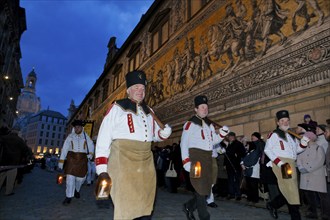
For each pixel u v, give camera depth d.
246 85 8.56
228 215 4.77
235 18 9.68
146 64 18.66
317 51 6.35
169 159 9.08
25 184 9.47
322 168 4.31
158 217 4.46
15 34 31.00
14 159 6.62
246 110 8.38
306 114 6.12
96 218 4.22
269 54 7.82
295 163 4.16
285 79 7.11
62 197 6.63
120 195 1.91
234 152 6.82
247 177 6.33
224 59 9.98
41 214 4.38
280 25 7.62
